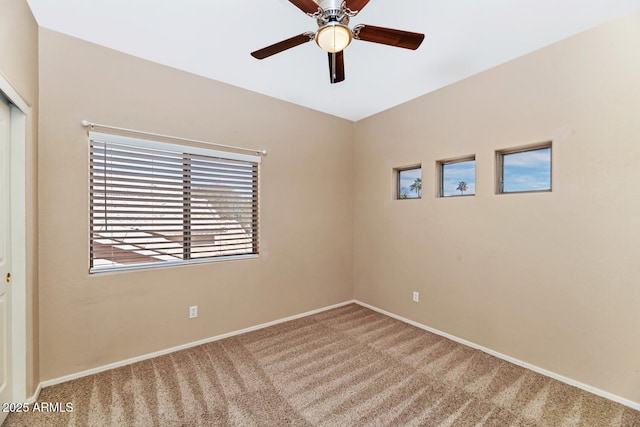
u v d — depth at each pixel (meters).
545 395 2.00
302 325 3.23
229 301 2.93
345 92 3.11
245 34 2.15
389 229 3.54
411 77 2.77
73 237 2.17
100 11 1.90
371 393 2.03
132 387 2.07
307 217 3.54
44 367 2.06
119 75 2.34
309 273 3.56
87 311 2.22
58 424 1.71
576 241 2.10
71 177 2.16
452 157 2.89
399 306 3.40
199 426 1.71
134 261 2.47
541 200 2.28
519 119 2.39
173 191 2.62
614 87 1.93
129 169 2.41
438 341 2.84
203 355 2.54
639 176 1.85
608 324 1.96
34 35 1.95
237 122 2.97
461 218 2.81
